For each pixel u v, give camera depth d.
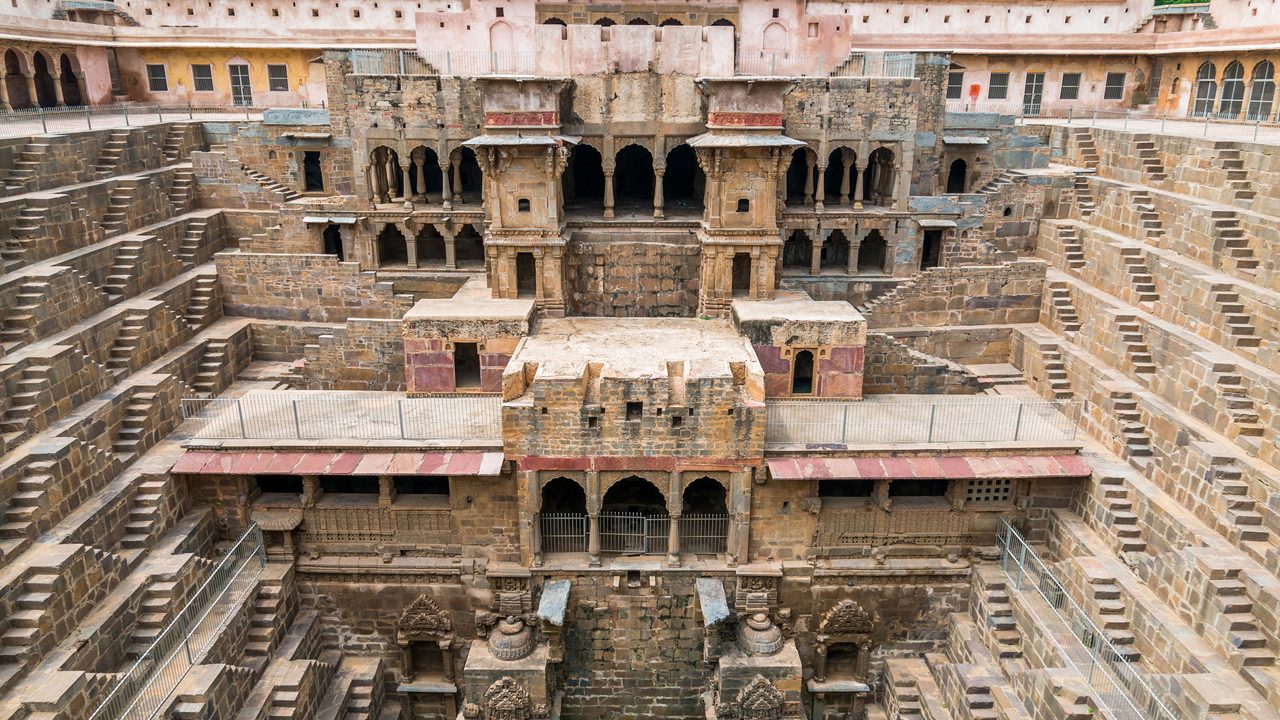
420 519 30.38
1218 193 33.81
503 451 29.28
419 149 39.66
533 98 33.00
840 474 28.69
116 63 53.38
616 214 39.25
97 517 25.64
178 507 29.05
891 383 36.88
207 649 24.83
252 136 41.81
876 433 30.77
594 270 38.00
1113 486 28.73
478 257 42.31
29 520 23.81
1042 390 36.22
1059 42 53.69
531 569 30.27
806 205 39.88
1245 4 49.88
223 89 53.81
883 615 31.17
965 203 39.25
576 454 29.19
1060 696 23.98
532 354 31.23
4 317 28.42
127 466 28.62
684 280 38.16
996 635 28.33
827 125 37.91
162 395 31.16
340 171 41.56
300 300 39.50
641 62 35.91
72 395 28.16
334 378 37.19
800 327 32.88
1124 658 23.48
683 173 45.22
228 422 31.47
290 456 29.25
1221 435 27.44
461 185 41.41
